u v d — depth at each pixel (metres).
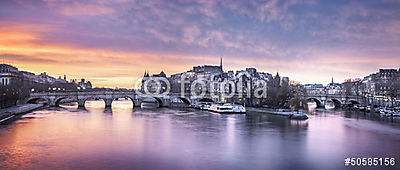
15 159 52.66
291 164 51.19
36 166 48.75
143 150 59.88
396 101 185.12
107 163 50.75
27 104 178.12
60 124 95.50
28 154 56.06
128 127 90.56
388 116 133.75
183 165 50.03
